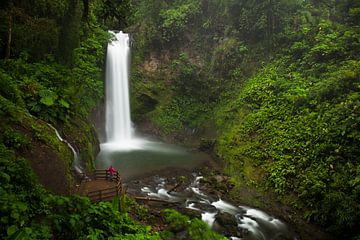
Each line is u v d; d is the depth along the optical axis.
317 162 12.99
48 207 6.34
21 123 9.92
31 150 9.14
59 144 10.82
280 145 15.09
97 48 19.66
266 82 19.61
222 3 25.23
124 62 25.22
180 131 23.70
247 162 15.86
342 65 16.58
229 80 23.31
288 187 13.16
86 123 16.56
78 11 16.05
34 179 7.27
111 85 23.38
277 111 17.25
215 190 14.45
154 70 26.67
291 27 21.55
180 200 13.18
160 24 26.80
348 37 17.34
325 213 11.16
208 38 25.94
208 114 23.23
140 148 21.31
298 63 19.47
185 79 25.22
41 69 13.88
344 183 11.34
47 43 15.30
